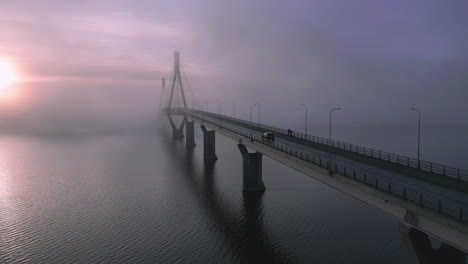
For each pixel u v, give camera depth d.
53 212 59.41
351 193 34.16
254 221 54.88
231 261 42.19
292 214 57.72
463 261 27.02
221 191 72.94
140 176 87.56
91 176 87.56
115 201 65.75
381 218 55.25
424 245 26.83
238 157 119.75
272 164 102.88
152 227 52.56
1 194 71.19
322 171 39.28
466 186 32.50
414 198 27.00
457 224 21.83
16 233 50.25
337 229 51.06
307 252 44.22
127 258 42.69
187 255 43.69
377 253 43.62
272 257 43.16
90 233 50.12
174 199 67.06
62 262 41.53
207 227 52.56
